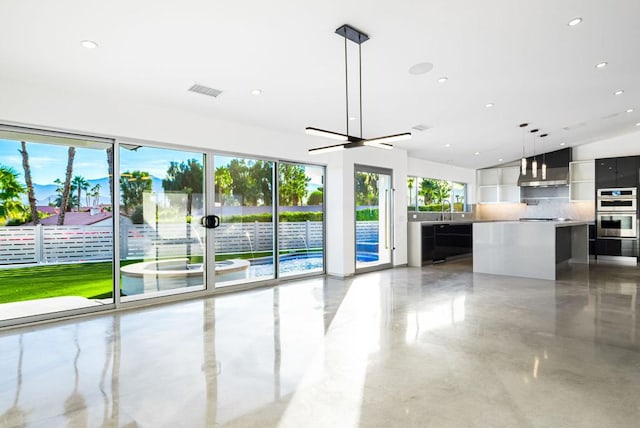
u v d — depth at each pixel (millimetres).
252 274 5473
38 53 3025
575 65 3732
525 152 8883
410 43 3102
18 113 3512
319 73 3646
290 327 3453
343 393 2184
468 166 10023
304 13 2602
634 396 2111
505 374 2410
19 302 3734
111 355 2809
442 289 5125
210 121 4895
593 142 8570
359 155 6512
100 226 4164
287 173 5938
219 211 5094
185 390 2244
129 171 4344
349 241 6285
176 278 4684
